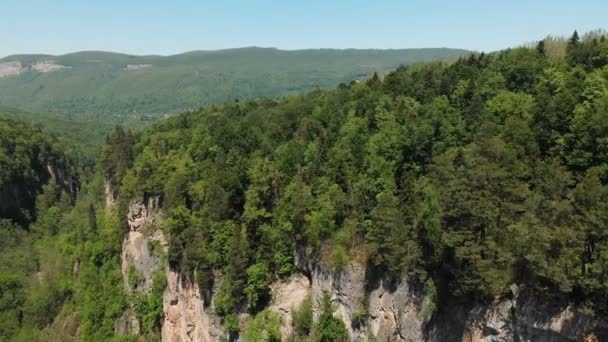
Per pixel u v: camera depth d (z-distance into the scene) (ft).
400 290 186.29
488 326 164.04
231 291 234.17
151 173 327.88
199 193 276.62
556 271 147.74
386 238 184.44
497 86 239.91
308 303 220.02
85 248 382.01
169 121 463.01
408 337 183.01
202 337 255.91
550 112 191.72
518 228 157.89
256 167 256.11
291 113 324.39
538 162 180.14
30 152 561.43
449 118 229.45
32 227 515.91
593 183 153.38
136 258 328.90
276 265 233.76
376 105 260.83
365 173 220.84
